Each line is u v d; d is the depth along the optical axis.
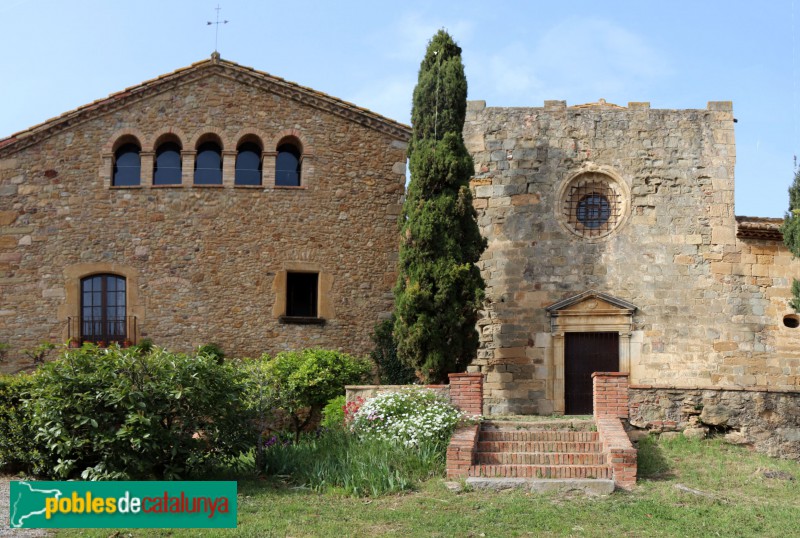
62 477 13.63
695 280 20.72
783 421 16.20
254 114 21.78
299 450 15.30
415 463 14.39
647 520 11.91
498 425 15.83
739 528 11.69
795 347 20.61
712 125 21.28
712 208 20.95
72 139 21.58
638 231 20.88
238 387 14.56
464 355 19.11
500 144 21.42
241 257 21.33
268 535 11.11
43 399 13.65
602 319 20.61
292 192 21.66
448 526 11.57
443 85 20.27
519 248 21.00
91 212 21.36
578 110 21.39
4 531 11.16
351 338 21.31
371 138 22.11
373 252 21.69
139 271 21.17
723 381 20.41
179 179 21.75
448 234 19.33
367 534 11.25
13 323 20.98
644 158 21.14
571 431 15.51
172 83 21.69
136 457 13.42
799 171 20.09
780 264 20.86
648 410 16.36
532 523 11.70
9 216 21.36
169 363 14.12
